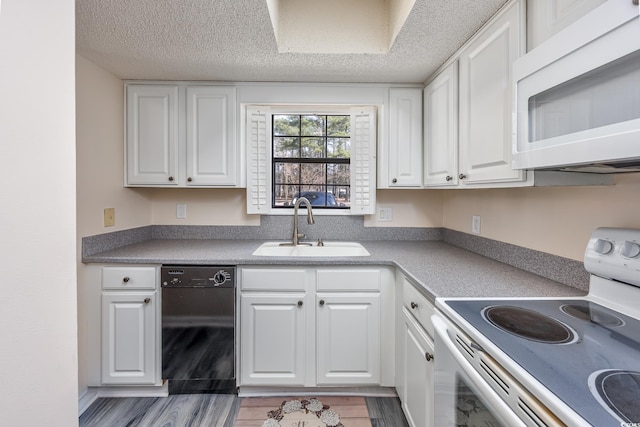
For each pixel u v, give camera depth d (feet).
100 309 5.62
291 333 5.64
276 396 5.88
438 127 5.98
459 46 5.10
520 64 3.11
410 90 6.81
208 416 5.33
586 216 3.72
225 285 5.58
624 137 2.07
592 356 2.25
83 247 5.57
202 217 7.72
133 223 7.02
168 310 5.62
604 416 1.64
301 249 7.18
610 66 2.18
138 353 5.64
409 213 7.80
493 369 2.36
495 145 4.07
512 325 2.77
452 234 7.21
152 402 5.69
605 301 3.24
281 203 7.81
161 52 5.46
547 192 4.33
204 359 5.65
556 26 3.13
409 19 4.33
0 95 1.57
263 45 5.23
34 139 1.77
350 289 5.64
